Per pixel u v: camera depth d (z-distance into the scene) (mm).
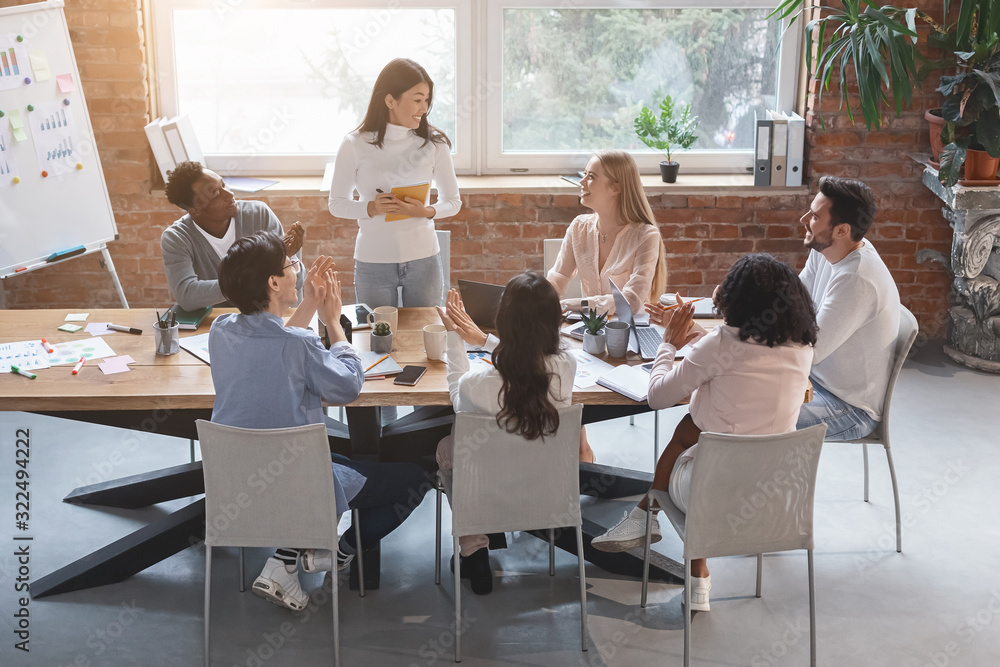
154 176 4582
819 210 2904
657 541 2814
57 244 4129
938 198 4531
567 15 4582
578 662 2502
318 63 4613
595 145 4812
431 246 3514
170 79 4570
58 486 3365
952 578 2873
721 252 4695
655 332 3084
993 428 3822
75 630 2604
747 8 4582
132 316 3184
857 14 3990
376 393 2598
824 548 3033
